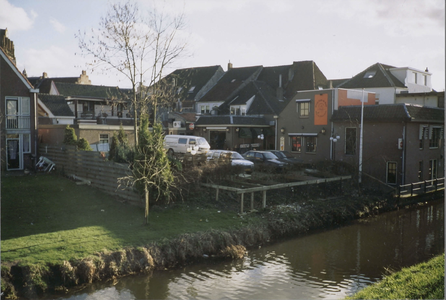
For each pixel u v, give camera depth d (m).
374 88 41.47
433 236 18.36
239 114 45.41
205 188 20.38
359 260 14.91
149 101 26.52
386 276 12.45
